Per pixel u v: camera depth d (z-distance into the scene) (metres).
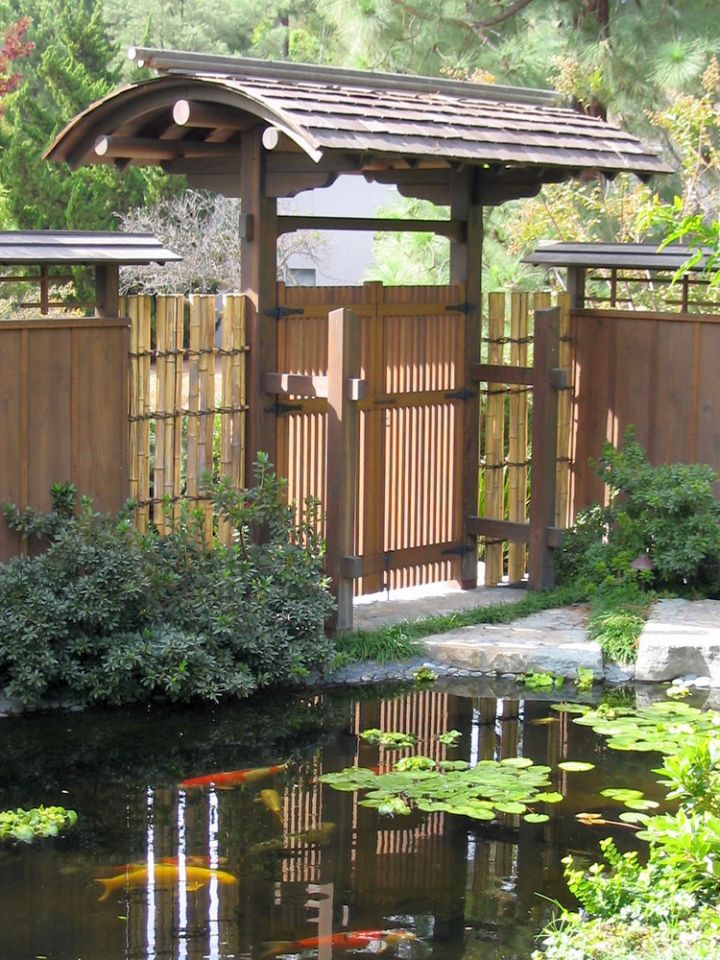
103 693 6.82
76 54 20.11
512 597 8.97
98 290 7.48
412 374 8.74
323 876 4.98
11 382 7.05
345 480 7.71
